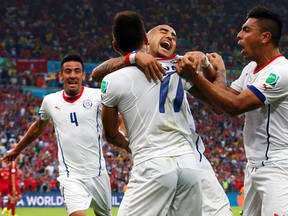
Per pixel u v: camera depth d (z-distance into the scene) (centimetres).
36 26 6309
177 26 6638
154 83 670
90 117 1188
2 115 4894
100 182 1191
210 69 720
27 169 4094
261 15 763
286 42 6675
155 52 691
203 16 6738
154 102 668
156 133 667
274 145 766
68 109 1186
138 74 672
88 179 1178
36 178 4016
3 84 5334
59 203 3834
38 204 3806
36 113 5003
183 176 664
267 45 766
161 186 655
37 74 5462
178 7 6800
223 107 704
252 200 810
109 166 4181
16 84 5369
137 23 691
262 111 766
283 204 750
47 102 1200
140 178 668
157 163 658
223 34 6600
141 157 669
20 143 1223
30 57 5603
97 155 1191
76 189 1156
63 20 6438
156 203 661
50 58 5988
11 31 6194
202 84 678
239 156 4794
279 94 735
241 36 780
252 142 787
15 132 4722
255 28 763
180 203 673
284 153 763
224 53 6372
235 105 708
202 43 6506
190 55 671
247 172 807
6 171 2612
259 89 724
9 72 5472
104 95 680
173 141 668
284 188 754
